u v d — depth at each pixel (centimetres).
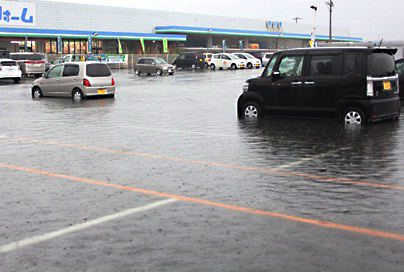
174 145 1002
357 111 1246
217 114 1536
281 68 1352
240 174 747
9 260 431
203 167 798
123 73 4900
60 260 430
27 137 1116
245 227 509
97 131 1201
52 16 6950
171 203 597
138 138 1094
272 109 1378
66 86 2133
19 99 2141
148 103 1919
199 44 9969
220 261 423
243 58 5662
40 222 531
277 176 732
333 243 463
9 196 635
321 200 607
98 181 710
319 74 1285
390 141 1026
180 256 435
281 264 416
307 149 946
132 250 450
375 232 494
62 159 870
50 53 6638
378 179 713
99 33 7044
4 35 5984
